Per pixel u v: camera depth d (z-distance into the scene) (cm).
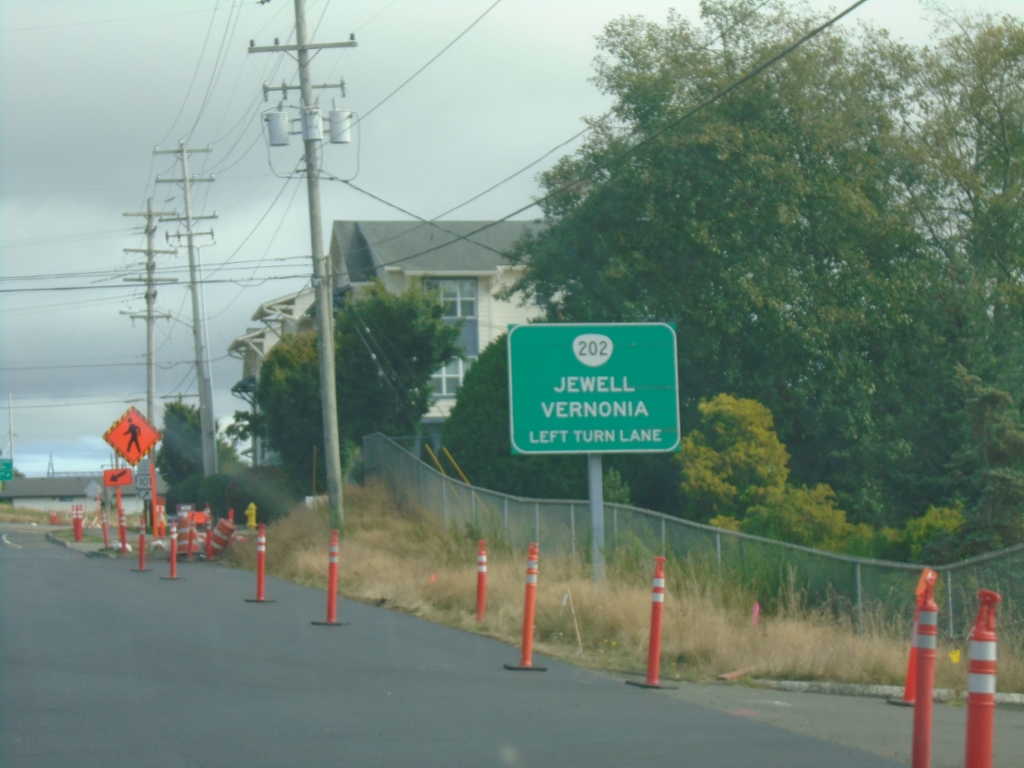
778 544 2212
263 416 5159
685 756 1048
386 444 4288
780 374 3581
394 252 5972
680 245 3541
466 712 1234
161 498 6194
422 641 1797
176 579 2905
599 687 1430
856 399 3522
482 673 1517
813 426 3603
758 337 3547
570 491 3575
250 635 1820
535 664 1595
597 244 3650
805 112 3588
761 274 3481
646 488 3638
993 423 2561
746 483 3081
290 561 3098
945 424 3575
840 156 3672
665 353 2317
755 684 1530
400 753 1034
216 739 1080
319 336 3631
